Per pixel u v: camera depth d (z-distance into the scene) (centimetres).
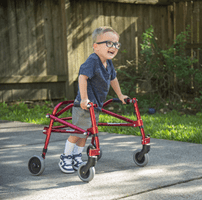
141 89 853
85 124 296
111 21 845
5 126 548
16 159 343
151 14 899
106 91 298
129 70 831
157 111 709
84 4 808
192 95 793
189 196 232
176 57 716
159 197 231
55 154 363
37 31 778
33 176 287
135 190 246
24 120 601
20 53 762
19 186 260
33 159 291
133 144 408
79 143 307
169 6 901
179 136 437
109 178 276
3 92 744
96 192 243
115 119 587
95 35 283
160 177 276
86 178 265
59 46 805
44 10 782
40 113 673
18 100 761
